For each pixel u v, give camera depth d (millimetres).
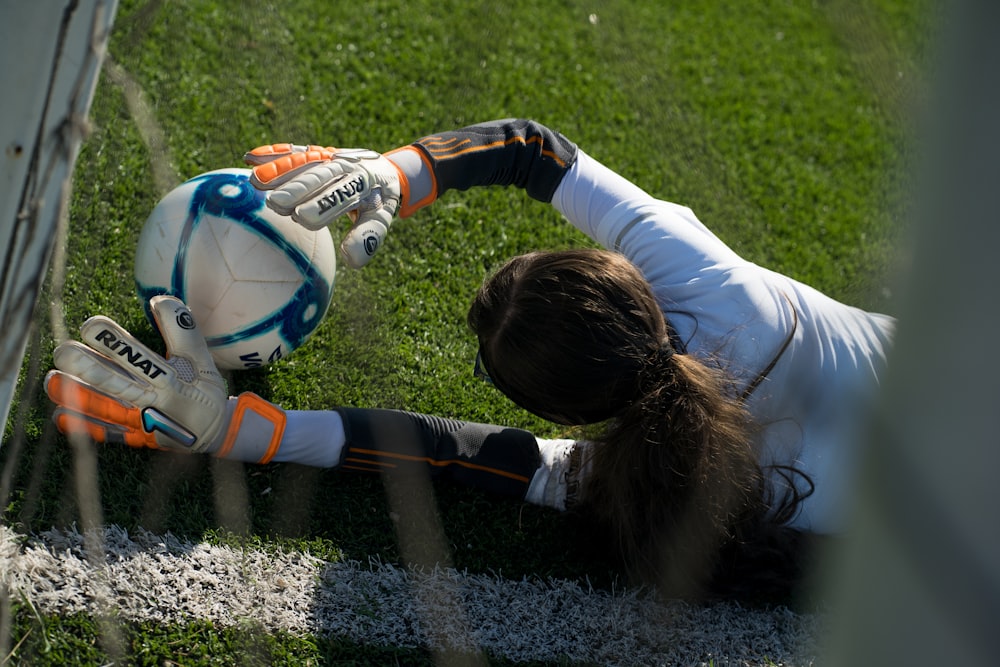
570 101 3461
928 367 797
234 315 2025
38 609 1764
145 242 2053
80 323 2328
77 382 1908
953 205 757
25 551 1831
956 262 764
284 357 2361
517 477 2186
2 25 1197
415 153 2096
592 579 2162
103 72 2820
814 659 2090
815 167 3535
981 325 761
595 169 2139
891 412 836
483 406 2500
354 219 2012
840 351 1950
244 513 2062
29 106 1248
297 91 3141
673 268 1927
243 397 2061
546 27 3703
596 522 2133
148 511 1995
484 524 2207
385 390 2465
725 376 1806
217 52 3139
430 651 1942
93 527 1922
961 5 729
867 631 903
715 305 1863
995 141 728
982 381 770
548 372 1743
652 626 2082
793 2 4199
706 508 1838
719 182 3365
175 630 1825
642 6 3959
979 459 785
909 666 872
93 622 1782
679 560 1948
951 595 832
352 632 1933
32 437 2035
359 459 2125
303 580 1995
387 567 2074
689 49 3842
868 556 884
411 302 2697
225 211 2008
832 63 3971
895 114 3807
